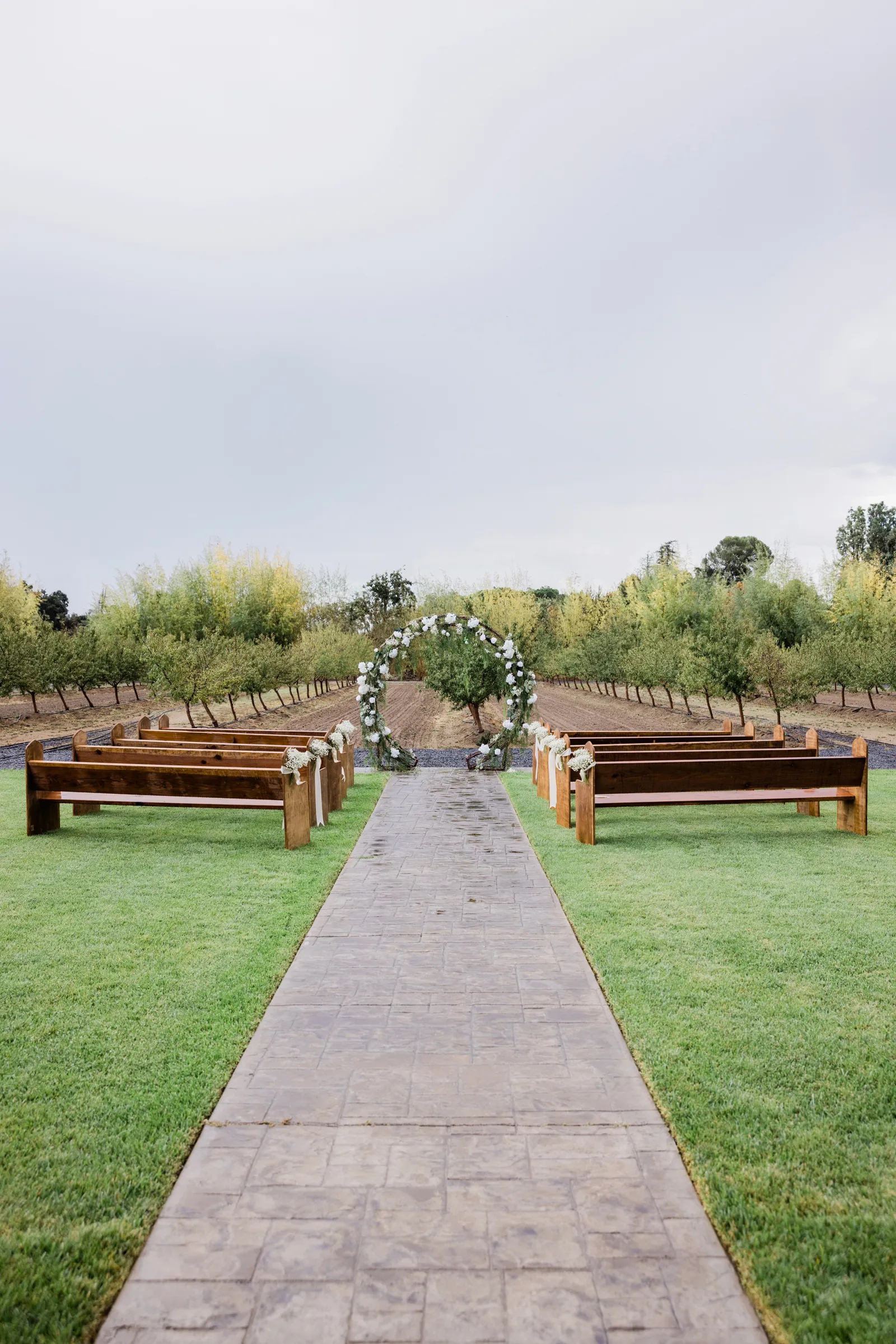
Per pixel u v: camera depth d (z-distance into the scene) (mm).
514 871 6785
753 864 6898
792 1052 3471
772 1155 2725
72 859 7211
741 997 4062
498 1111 3012
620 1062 3420
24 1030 3750
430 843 7938
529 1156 2713
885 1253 2260
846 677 22797
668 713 25359
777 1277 2156
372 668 13609
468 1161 2680
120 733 10867
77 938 5062
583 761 7656
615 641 29453
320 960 4680
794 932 5074
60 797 8188
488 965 4578
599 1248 2250
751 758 8555
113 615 33031
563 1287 2094
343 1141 2807
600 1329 1951
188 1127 2916
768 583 35219
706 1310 2025
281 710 29188
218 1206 2453
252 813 9695
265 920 5383
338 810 9711
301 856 7305
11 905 5773
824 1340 1946
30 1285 2143
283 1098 3117
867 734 19219
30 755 8172
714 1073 3281
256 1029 3766
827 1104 3055
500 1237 2291
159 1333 1953
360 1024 3809
